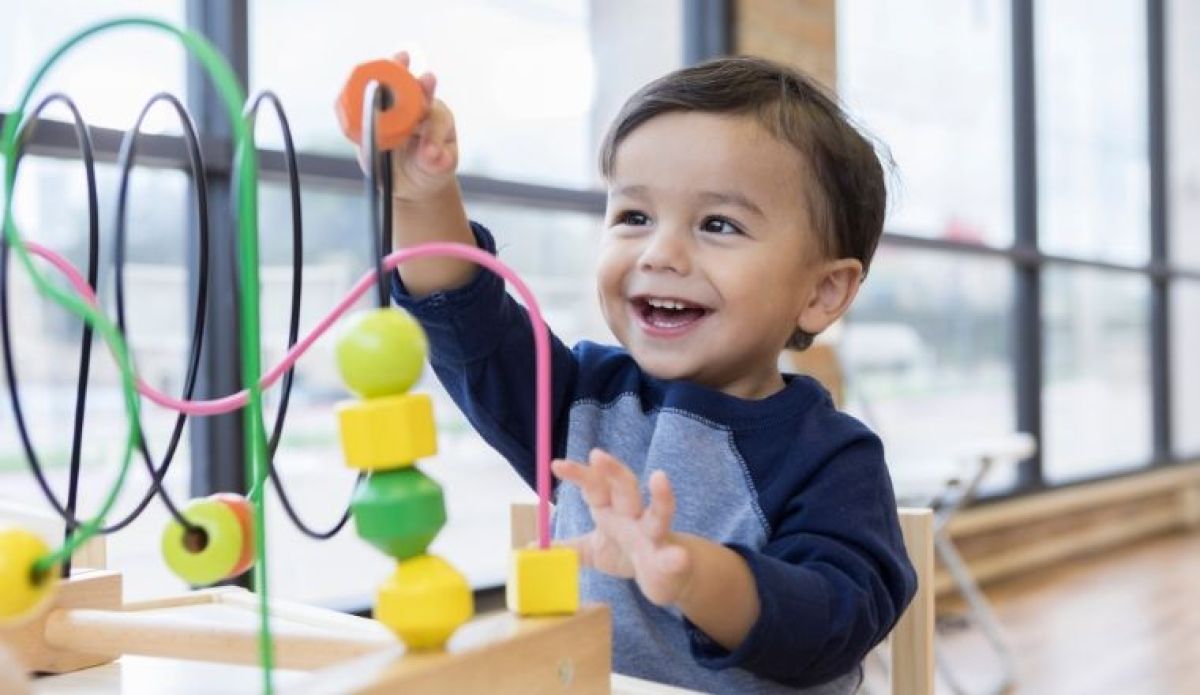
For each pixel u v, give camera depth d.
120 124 0.87
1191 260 4.79
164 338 1.68
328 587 1.91
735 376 0.78
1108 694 2.26
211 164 1.66
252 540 0.47
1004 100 3.69
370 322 0.43
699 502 0.72
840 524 0.67
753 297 0.74
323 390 1.81
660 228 0.76
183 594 0.75
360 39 1.92
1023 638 2.71
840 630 0.59
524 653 0.44
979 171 3.55
